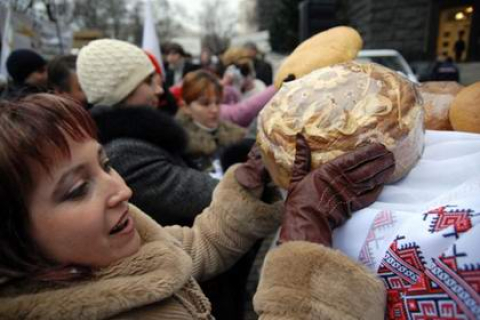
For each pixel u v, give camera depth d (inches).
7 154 22.6
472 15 372.8
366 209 27.7
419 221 24.6
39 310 23.1
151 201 47.9
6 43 137.0
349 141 27.6
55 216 24.4
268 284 25.9
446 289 22.3
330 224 27.3
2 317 23.0
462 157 28.7
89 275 26.3
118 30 748.0
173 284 27.3
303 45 39.7
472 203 23.2
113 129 48.8
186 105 87.4
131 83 58.8
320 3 196.9
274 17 655.1
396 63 229.6
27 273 24.2
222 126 92.3
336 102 28.2
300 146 28.4
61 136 24.2
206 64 293.9
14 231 23.7
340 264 25.1
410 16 376.5
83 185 25.5
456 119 33.1
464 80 322.0
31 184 23.5
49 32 183.3
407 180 29.8
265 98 106.1
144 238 30.8
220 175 78.5
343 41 37.0
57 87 88.1
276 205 43.2
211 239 42.6
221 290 49.7
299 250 25.6
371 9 378.3
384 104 27.8
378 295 25.0
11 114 23.8
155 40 145.7
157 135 50.3
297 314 24.3
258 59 189.3
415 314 23.8
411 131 27.9
